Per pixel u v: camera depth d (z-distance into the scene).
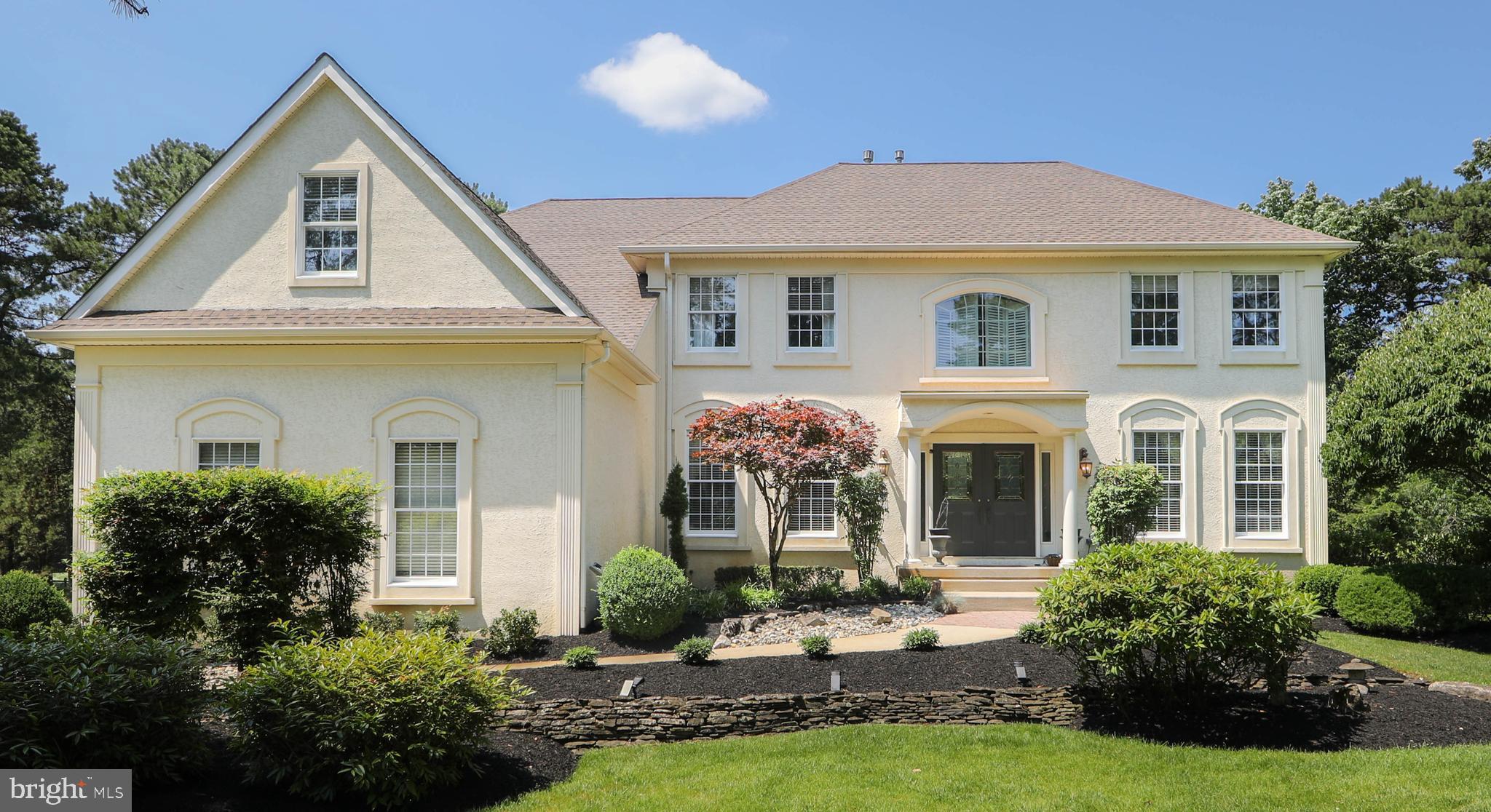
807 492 18.48
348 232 14.49
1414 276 30.20
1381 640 13.59
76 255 30.50
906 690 9.82
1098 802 7.21
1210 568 9.11
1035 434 18.92
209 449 13.91
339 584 10.26
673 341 18.64
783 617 14.09
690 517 18.56
